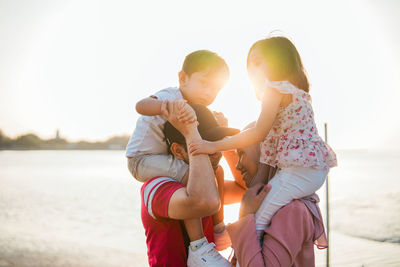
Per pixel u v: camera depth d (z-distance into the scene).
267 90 1.91
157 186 1.70
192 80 1.92
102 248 8.15
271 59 2.00
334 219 9.93
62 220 12.31
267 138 1.97
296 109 1.90
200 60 1.91
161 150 1.86
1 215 13.27
